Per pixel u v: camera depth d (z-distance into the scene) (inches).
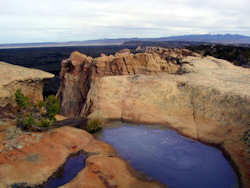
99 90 819.4
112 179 357.1
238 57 2085.4
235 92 621.0
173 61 1343.5
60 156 421.7
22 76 632.4
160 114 665.6
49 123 555.2
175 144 513.0
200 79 825.5
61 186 330.0
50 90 2129.7
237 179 379.6
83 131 551.2
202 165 422.0
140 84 824.9
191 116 624.1
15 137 449.7
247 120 500.1
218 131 527.2
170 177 380.2
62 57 5669.3
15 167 362.0
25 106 581.0
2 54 7209.6
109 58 1363.2
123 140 534.3
